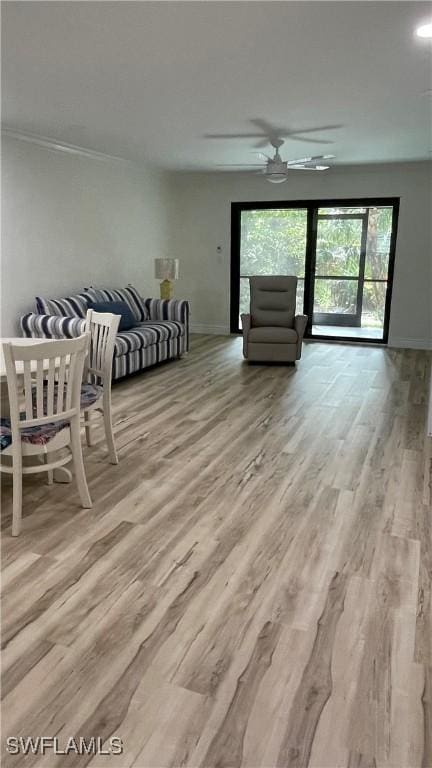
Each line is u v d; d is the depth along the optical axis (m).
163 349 6.07
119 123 4.64
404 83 3.51
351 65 3.17
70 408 2.59
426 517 2.67
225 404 4.60
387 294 7.38
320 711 1.56
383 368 6.04
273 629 1.88
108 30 2.68
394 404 4.62
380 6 2.39
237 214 7.91
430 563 2.29
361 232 7.34
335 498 2.87
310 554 2.35
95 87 3.62
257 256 7.98
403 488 2.99
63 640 1.82
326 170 7.21
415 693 1.62
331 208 7.41
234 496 2.88
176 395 4.88
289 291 6.48
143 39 2.79
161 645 1.80
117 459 3.33
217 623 1.91
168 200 7.92
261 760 1.41
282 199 7.57
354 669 1.71
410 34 2.71
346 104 4.00
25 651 1.76
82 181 5.96
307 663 1.73
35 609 1.97
